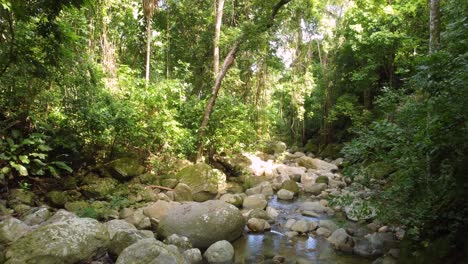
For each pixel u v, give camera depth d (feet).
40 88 22.72
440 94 11.62
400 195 13.88
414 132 13.64
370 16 42.80
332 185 34.45
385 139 14.62
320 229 20.68
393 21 39.58
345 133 58.44
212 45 45.03
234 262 16.51
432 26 18.01
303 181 37.37
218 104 36.86
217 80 34.94
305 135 71.15
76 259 13.80
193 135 33.60
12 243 13.61
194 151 33.53
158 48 45.27
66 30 20.15
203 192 27.53
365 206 14.90
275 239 19.71
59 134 24.03
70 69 24.00
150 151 31.24
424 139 12.17
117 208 22.22
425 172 13.14
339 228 20.04
